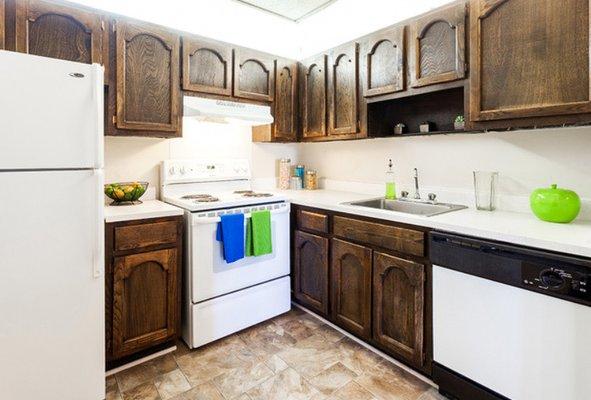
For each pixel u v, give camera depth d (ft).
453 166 7.30
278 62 9.03
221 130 9.31
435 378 5.62
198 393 5.69
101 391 5.39
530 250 4.42
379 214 6.37
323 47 9.76
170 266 6.72
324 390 5.74
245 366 6.43
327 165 10.29
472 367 5.10
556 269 4.15
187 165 8.47
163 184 8.15
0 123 4.37
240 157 9.74
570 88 4.67
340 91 8.24
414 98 7.88
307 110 9.22
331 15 9.45
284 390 5.75
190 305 6.92
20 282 4.63
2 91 4.36
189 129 8.73
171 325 6.79
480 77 5.58
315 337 7.45
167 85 7.29
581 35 4.56
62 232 4.90
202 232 6.95
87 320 5.19
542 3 4.89
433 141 7.62
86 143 5.02
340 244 7.25
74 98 4.88
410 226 5.90
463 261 5.08
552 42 4.81
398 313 6.17
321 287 7.84
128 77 6.79
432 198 7.55
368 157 9.09
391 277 6.27
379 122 8.07
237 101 8.32
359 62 7.73
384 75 7.18
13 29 5.57
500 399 4.78
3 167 4.43
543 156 6.01
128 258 6.21
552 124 4.92
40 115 4.64
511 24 5.22
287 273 8.50
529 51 5.04
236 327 7.54
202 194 8.66
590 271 3.90
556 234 4.55
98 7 7.14
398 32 6.81
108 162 7.64
